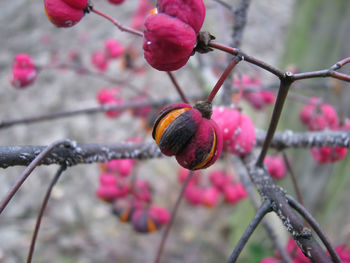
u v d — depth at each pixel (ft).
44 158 0.29
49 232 0.91
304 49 0.85
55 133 1.11
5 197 0.24
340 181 0.77
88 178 1.06
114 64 1.31
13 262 0.82
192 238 1.00
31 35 1.40
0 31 1.42
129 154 0.33
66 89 1.23
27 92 1.22
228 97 0.45
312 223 0.25
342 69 0.80
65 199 0.99
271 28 1.55
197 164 0.25
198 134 0.24
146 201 0.60
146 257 0.93
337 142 0.39
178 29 0.21
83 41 1.34
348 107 0.75
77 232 0.93
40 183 1.01
